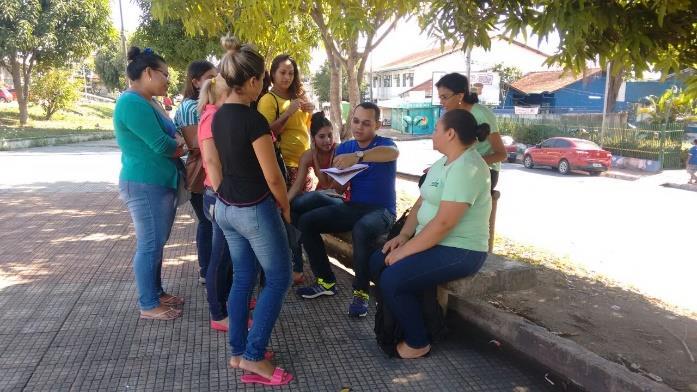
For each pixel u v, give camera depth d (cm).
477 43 371
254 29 537
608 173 1958
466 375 321
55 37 2377
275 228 298
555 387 308
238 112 282
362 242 389
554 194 1423
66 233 633
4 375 309
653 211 1166
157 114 371
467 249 330
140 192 366
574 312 383
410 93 4538
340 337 367
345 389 304
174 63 1458
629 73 388
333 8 465
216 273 360
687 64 328
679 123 2139
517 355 337
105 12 2520
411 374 321
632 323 371
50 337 356
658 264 678
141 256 375
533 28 315
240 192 288
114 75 4972
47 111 3039
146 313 383
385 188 428
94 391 296
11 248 563
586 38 322
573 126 2575
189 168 401
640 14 310
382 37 582
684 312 419
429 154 2584
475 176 319
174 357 334
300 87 459
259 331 306
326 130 459
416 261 325
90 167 1364
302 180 455
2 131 2352
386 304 341
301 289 432
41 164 1431
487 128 331
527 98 4191
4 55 2334
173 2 493
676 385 288
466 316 374
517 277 409
